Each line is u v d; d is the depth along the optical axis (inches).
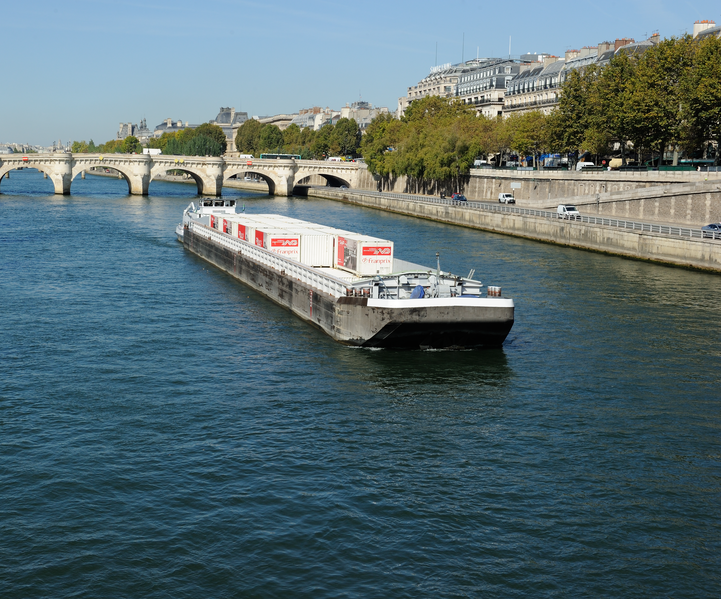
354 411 1386.6
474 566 906.1
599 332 1972.2
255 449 1210.6
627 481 1127.6
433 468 1155.3
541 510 1035.3
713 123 3772.1
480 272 2874.0
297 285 2105.1
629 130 4151.1
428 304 1667.1
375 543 944.9
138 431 1279.5
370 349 1754.4
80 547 929.5
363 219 5255.9
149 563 898.7
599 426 1341.0
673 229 3304.6
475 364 1674.5
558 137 5246.1
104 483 1088.2
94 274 2807.6
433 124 7155.5
